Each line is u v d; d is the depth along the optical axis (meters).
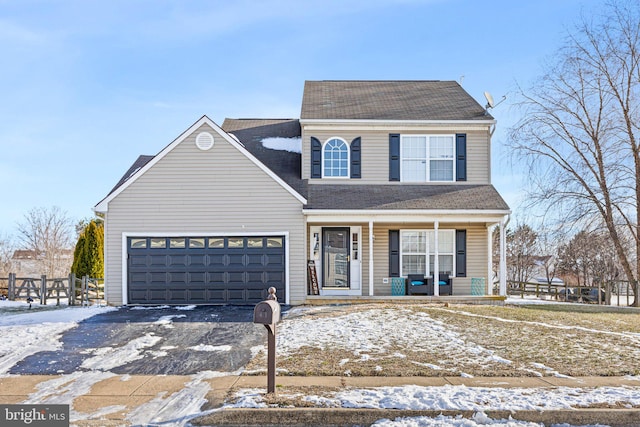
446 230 19.08
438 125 19.05
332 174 19.23
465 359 9.84
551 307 17.23
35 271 49.88
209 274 17.14
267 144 21.58
